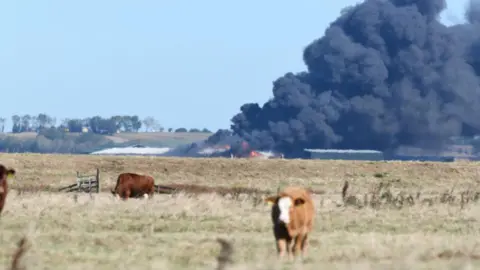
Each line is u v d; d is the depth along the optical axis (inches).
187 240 3966.5
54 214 5059.1
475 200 6993.1
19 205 5693.9
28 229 4077.3
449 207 6146.7
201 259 3302.2
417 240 3902.6
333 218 5280.5
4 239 3799.2
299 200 3415.4
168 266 3036.4
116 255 3376.0
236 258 3243.1
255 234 4340.6
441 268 2866.6
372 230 4660.4
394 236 4163.4
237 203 6274.6
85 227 4468.5
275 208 3432.6
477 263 3063.5
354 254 3371.1
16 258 2881.4
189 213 5285.4
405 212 5787.4
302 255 3400.6
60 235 4033.0
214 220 4963.1
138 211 5428.2
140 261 3181.6
